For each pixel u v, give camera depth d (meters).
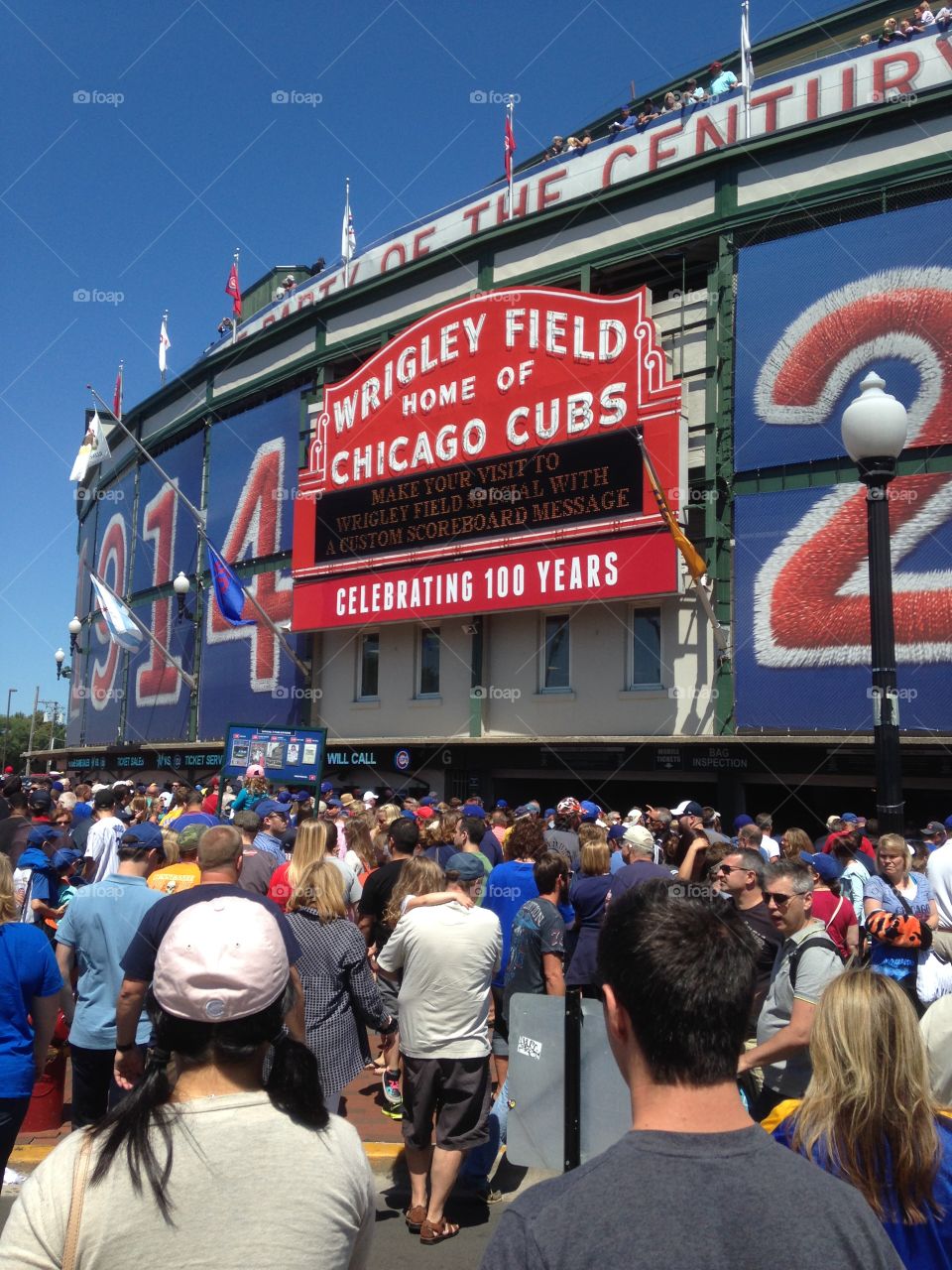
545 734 20.56
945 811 17.98
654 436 18.25
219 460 30.53
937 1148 2.68
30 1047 4.47
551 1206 1.77
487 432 20.91
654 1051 1.92
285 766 15.45
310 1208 2.03
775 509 17.59
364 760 23.22
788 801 19.84
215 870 5.07
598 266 20.72
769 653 17.39
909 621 15.95
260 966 2.19
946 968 5.20
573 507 19.25
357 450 23.70
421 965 5.75
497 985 7.64
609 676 19.70
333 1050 5.50
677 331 19.50
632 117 21.33
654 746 18.53
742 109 19.09
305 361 27.05
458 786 21.98
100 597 30.00
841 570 16.78
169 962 2.18
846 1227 1.74
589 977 7.22
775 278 18.02
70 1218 1.96
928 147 16.75
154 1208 1.95
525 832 8.00
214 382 31.34
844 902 7.41
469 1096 5.69
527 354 20.42
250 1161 2.04
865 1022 2.75
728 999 1.91
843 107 17.92
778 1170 1.81
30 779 15.49
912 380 16.31
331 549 23.89
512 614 21.48
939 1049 3.36
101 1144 2.05
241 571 28.80
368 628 24.52
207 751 29.64
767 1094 4.65
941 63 16.95
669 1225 1.70
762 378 17.97
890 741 7.33
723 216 18.81
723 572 18.23
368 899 7.59
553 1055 4.55
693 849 9.09
